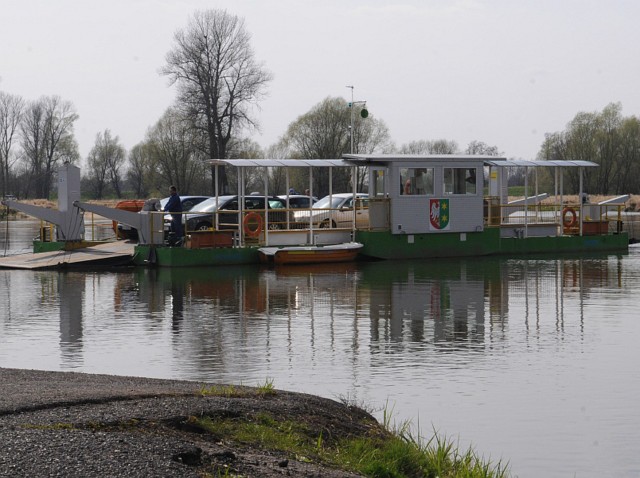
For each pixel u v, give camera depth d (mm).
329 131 90438
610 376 14188
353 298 23219
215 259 32031
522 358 15531
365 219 35969
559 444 10820
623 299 23109
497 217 38188
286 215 34656
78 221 34688
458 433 11195
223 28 73562
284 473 8391
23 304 22219
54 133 118000
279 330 18281
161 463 7840
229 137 74562
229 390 11422
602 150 108688
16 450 7945
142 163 109688
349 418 11008
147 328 18547
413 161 34781
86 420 9117
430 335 17750
